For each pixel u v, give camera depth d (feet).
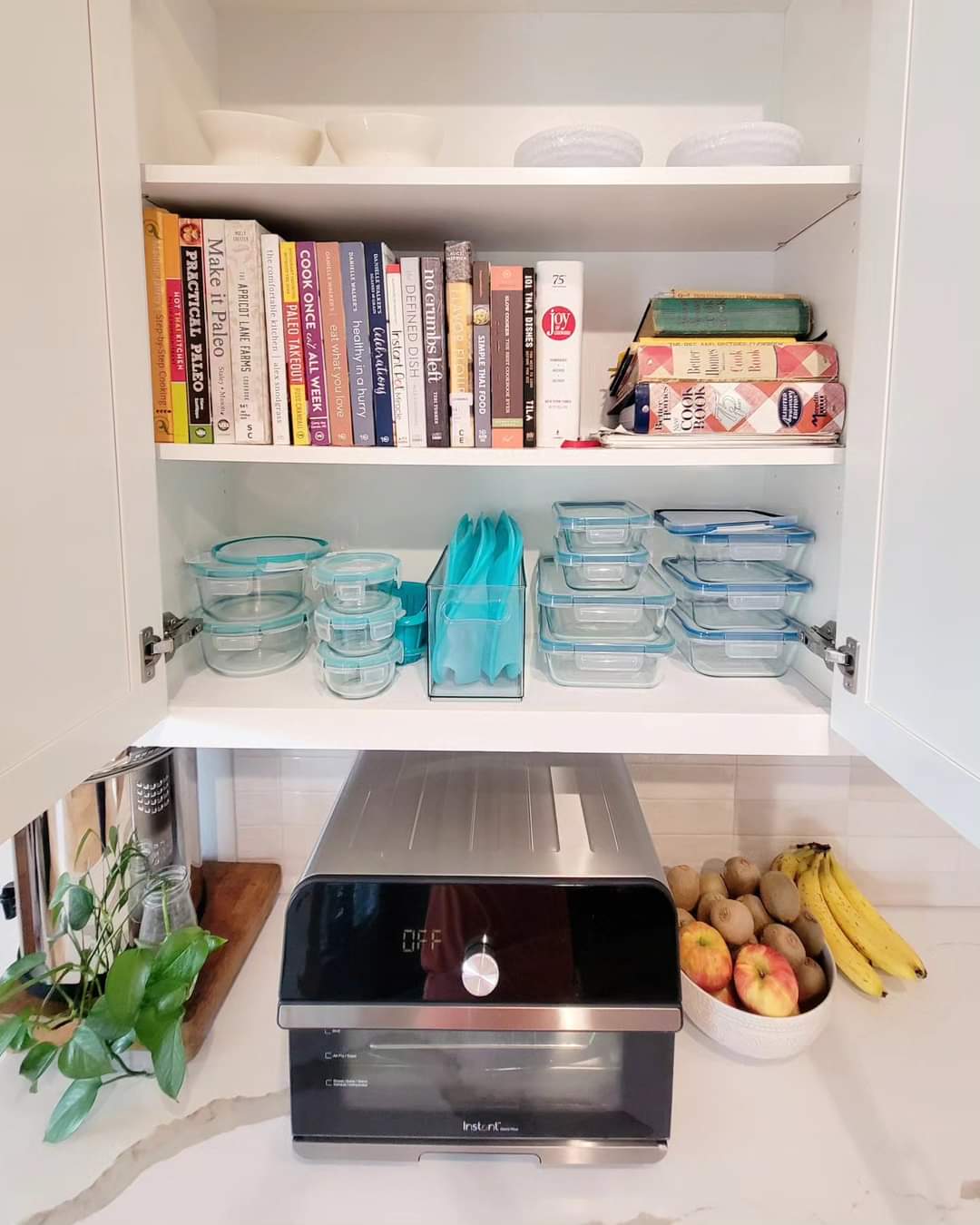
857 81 2.59
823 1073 2.96
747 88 3.38
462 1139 2.56
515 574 2.88
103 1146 2.64
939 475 1.99
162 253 2.62
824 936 3.38
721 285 3.45
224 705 2.78
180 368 2.69
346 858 2.51
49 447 1.93
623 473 3.63
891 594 2.24
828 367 2.73
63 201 1.98
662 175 2.52
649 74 3.38
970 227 1.85
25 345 1.82
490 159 3.43
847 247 2.68
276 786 4.02
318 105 3.41
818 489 2.91
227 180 2.52
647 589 3.01
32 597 1.86
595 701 2.85
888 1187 2.49
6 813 1.77
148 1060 3.02
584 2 3.29
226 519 3.54
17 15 1.77
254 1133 2.69
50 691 1.95
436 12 3.36
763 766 3.92
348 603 2.94
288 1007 2.42
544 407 2.80
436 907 2.39
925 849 4.00
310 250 2.67
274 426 2.76
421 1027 2.40
